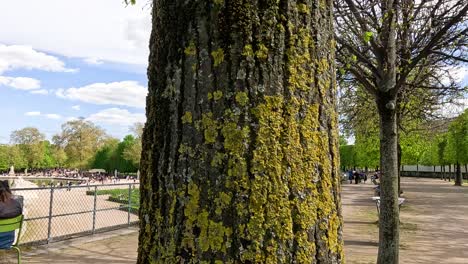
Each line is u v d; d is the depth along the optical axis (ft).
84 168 326.44
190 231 5.57
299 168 5.67
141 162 6.31
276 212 5.49
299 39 5.87
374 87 25.54
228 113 5.63
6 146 305.73
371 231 47.26
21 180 131.54
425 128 62.13
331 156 6.08
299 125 5.77
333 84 6.31
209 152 5.63
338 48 25.14
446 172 270.87
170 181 5.81
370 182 197.88
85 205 64.34
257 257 5.37
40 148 320.09
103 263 27.84
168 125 5.93
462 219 61.26
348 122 46.80
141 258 6.03
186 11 5.92
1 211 20.22
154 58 6.25
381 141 25.68
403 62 26.99
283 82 5.73
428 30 27.35
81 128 325.01
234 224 5.45
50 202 33.19
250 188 5.49
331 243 5.79
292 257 5.48
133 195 65.62
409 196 111.34
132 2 13.21
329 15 6.41
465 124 156.76
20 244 30.73
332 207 5.94
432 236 45.03
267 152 5.56
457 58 24.72
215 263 5.42
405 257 33.88
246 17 5.70
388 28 24.31
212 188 5.56
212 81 5.72
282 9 5.82
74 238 35.29
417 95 43.19
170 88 5.95
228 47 5.69
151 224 5.95
